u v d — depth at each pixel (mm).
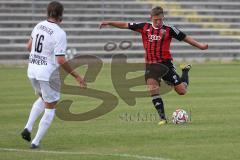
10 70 91125
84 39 117562
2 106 49781
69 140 31969
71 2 125125
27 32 116625
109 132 34781
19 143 31109
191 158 26500
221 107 48125
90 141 31609
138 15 128000
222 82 72875
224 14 134750
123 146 29938
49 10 29484
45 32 29281
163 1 132875
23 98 56000
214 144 30344
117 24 38594
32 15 120375
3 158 26453
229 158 26547
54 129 36281
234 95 58156
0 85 68875
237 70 93062
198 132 34438
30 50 30531
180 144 30406
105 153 27891
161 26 38000
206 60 117062
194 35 126750
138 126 37250
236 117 41656
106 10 126375
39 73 29312
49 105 29766
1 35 114312
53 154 27562
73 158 26469
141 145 30203
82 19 123812
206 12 133125
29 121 30406
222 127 36531
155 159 26141
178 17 129750
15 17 119188
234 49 124625
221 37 126250
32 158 26453
